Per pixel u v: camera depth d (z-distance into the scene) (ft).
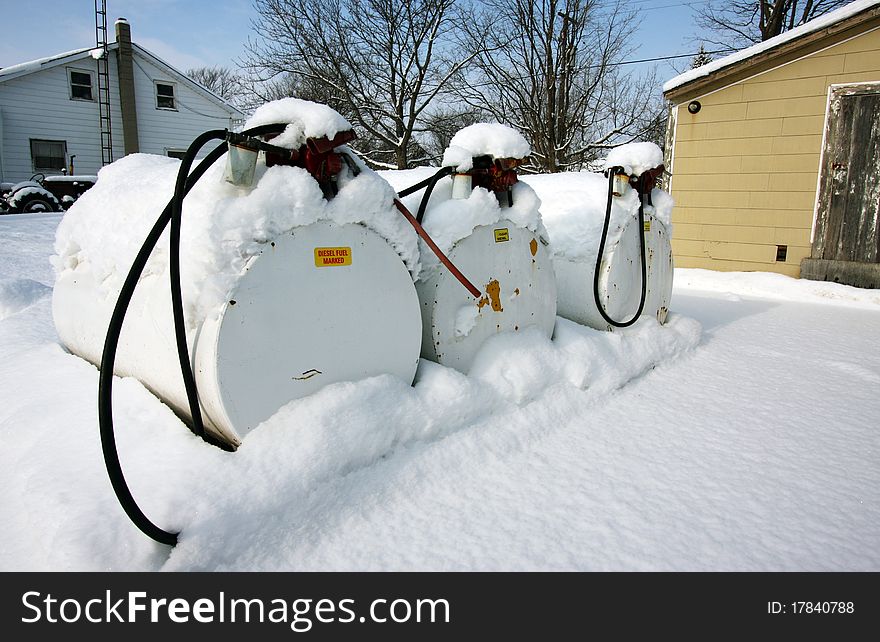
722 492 5.95
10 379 8.09
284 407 5.58
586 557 4.87
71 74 55.88
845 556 4.88
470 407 6.97
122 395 6.57
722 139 22.12
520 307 8.30
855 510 5.60
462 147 7.65
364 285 6.13
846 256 20.45
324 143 5.62
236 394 5.22
